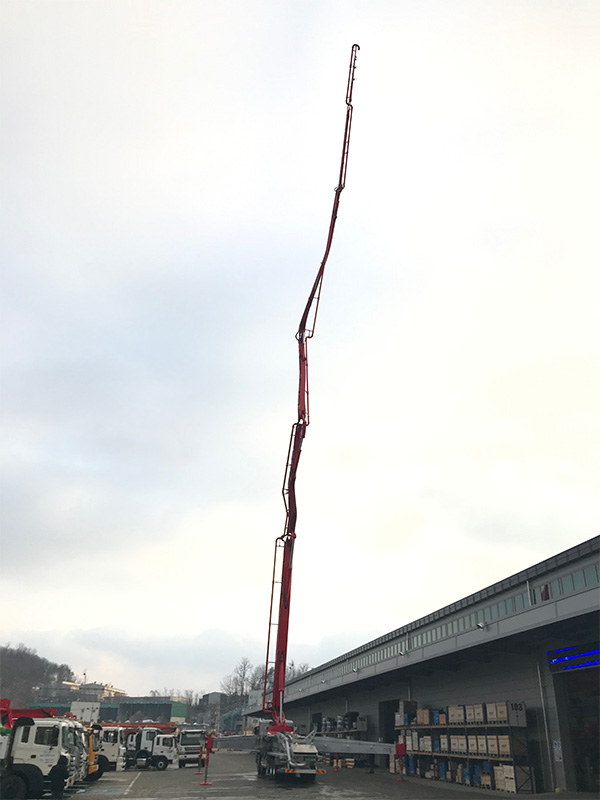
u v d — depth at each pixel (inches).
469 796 1051.3
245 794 1060.5
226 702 6624.0
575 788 1027.3
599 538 1023.6
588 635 1010.7
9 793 922.7
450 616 1535.4
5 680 6176.2
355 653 2258.9
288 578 1440.7
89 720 1838.1
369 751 1376.7
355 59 1654.8
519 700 1194.0
